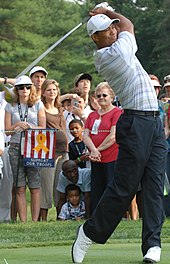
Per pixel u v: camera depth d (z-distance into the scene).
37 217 9.80
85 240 5.87
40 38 44.19
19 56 41.12
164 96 11.59
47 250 6.71
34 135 9.66
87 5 51.12
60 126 10.21
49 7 47.91
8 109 9.73
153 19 50.25
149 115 5.79
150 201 5.79
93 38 5.98
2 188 9.64
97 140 9.52
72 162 9.90
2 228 8.68
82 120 10.57
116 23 5.96
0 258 6.12
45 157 9.65
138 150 5.73
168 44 48.41
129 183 5.77
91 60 46.94
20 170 9.74
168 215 10.59
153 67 49.56
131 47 5.79
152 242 5.75
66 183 10.10
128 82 5.80
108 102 9.55
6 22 43.22
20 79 9.71
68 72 45.84
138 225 8.96
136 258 6.04
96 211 5.86
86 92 10.78
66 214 9.96
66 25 46.91
